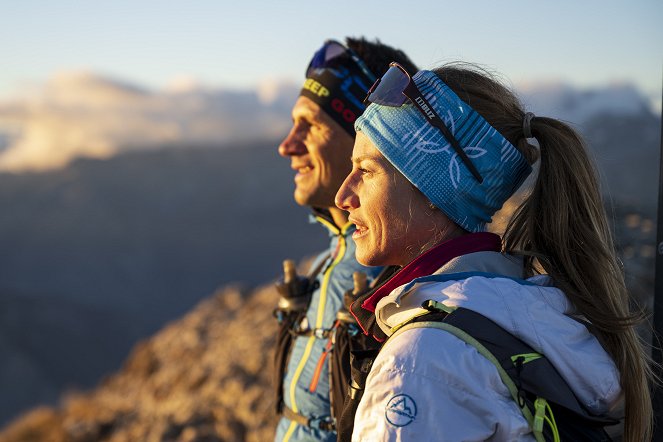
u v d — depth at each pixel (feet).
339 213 7.30
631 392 4.02
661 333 4.63
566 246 4.15
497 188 4.21
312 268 7.77
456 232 4.31
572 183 4.21
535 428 3.46
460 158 4.06
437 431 3.34
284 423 7.04
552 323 3.75
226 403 25.49
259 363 27.30
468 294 3.72
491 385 3.44
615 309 4.09
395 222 4.25
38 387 499.92
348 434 4.35
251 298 43.39
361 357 4.43
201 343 37.27
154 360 40.70
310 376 6.78
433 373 3.43
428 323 3.62
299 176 7.41
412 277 4.18
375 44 7.45
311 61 7.40
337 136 7.13
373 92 4.21
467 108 4.13
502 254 4.25
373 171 4.26
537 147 4.59
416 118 4.09
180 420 25.66
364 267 6.91
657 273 4.70
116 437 31.22
